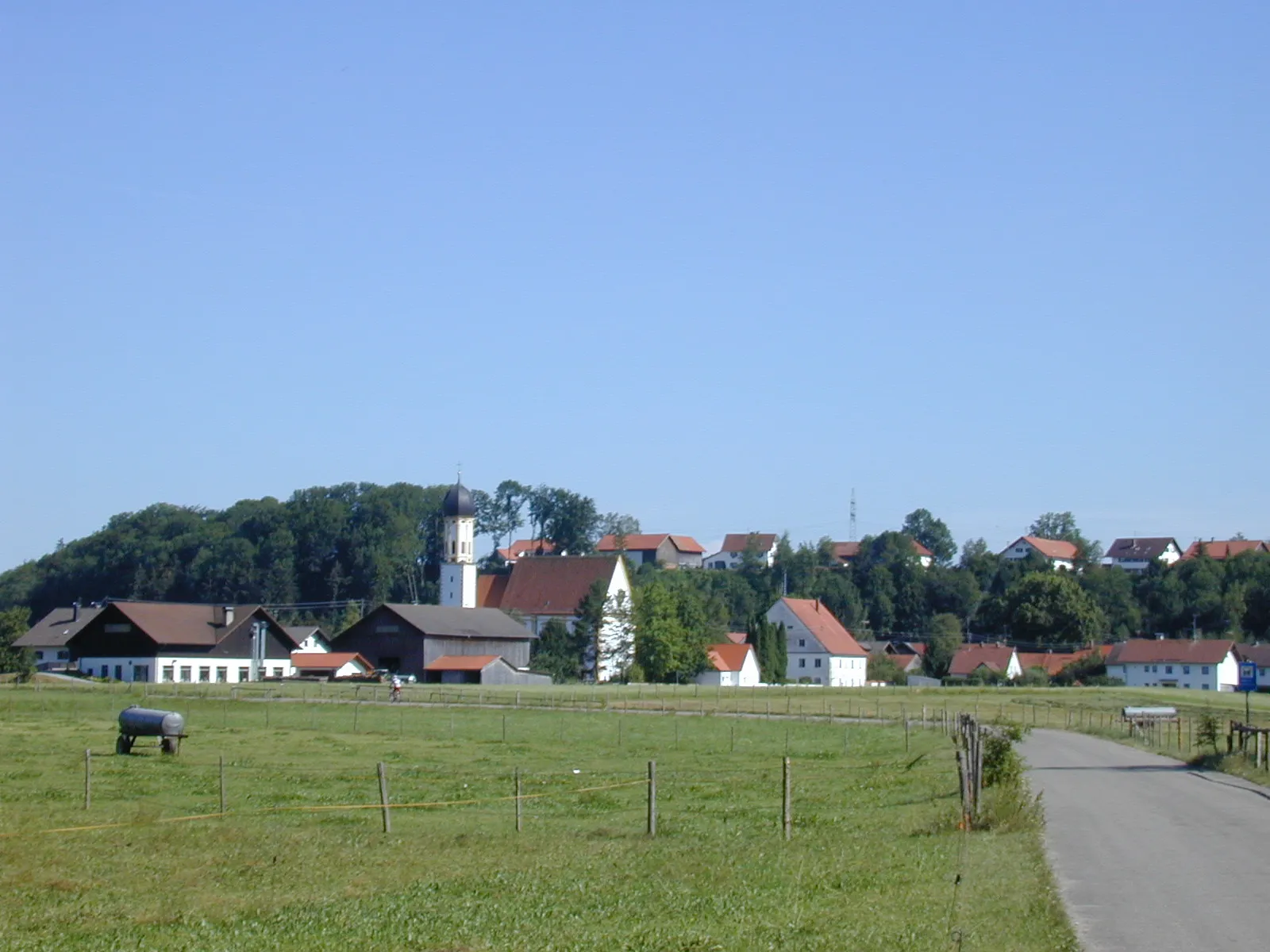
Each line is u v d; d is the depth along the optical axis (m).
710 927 17.28
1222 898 18.69
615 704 94.94
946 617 187.88
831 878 20.64
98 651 128.62
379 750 55.75
